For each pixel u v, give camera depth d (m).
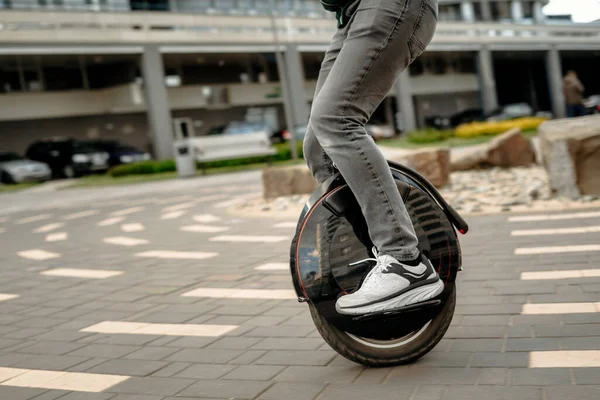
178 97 35.09
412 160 8.64
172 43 30.02
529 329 2.77
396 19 2.11
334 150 2.24
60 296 4.63
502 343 2.61
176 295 4.30
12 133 31.81
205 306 3.92
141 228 8.29
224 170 21.67
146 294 4.42
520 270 3.95
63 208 12.80
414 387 2.21
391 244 2.28
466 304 3.32
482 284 3.71
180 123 36.06
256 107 38.81
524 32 43.97
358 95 2.19
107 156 27.75
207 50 31.16
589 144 6.46
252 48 32.81
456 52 44.19
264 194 10.00
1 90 30.45
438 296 2.42
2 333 3.70
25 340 3.50
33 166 24.56
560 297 3.25
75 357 3.08
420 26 2.15
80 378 2.74
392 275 2.28
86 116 34.03
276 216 7.96
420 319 2.42
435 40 40.84
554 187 6.73
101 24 27.97
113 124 34.97
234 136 20.52
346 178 2.26
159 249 6.40
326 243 2.38
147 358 2.95
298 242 2.40
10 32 25.64
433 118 43.47
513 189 7.95
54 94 31.81
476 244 4.95
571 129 6.62
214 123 37.31
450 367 2.38
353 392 2.23
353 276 2.37
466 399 2.05
